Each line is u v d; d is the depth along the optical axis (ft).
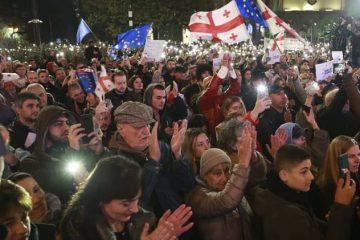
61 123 12.94
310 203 13.25
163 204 11.37
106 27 112.98
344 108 19.58
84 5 109.19
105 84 19.76
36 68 49.14
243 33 31.19
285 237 10.77
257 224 11.60
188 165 11.81
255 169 13.11
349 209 10.88
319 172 13.78
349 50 59.47
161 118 20.35
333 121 19.30
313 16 116.78
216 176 12.14
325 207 13.12
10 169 13.30
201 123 19.19
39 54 76.43
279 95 20.26
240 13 32.19
